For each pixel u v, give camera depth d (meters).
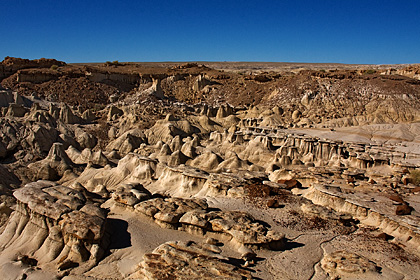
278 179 40.00
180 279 18.42
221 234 24.66
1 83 97.38
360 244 24.75
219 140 68.88
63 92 99.31
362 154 50.47
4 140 58.31
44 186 29.42
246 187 33.28
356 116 90.81
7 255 24.59
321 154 57.66
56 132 66.38
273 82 121.12
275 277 20.36
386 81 106.94
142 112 86.12
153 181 44.59
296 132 72.12
